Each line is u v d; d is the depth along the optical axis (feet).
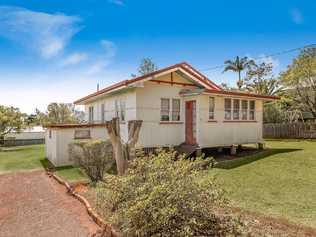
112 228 17.46
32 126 113.60
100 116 59.67
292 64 83.82
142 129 44.96
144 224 15.29
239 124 52.75
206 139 47.14
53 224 20.21
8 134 100.94
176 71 48.70
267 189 27.78
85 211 22.54
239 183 30.40
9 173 42.16
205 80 52.54
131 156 25.03
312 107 85.92
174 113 49.01
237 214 20.11
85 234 18.12
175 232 14.79
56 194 29.12
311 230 17.11
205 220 16.07
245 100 54.13
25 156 60.70
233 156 48.83
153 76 45.06
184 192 15.93
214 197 16.53
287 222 18.60
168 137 47.88
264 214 20.53
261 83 108.37
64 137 46.16
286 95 93.45
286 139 82.53
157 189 15.52
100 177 31.71
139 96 45.27
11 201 26.89
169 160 18.66
